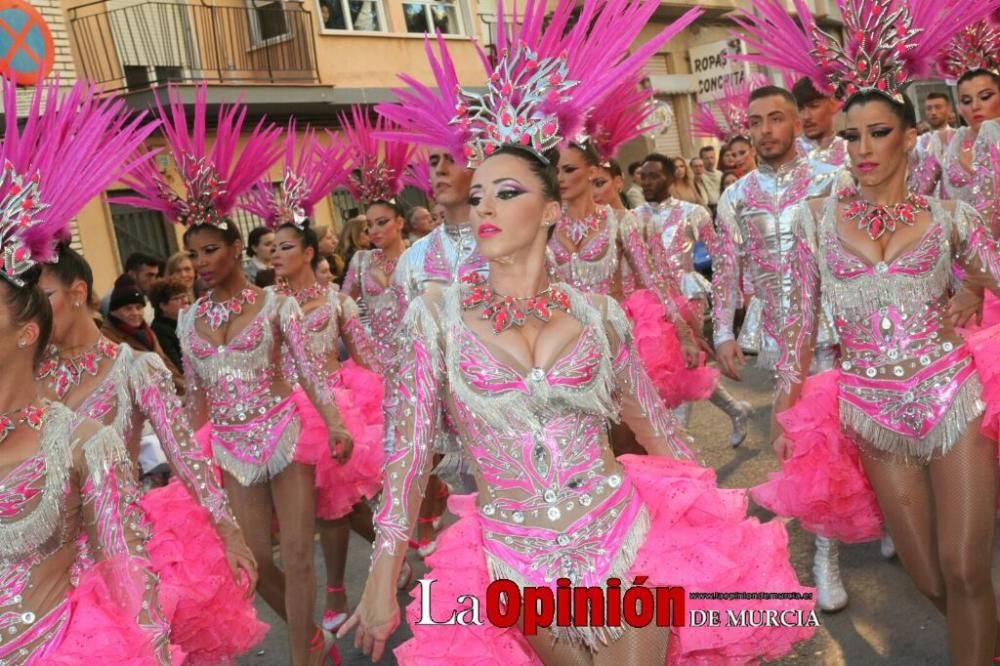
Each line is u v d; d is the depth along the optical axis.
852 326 3.46
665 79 20.97
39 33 11.16
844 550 5.00
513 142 2.58
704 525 2.65
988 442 3.19
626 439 4.92
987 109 5.90
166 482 6.20
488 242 2.49
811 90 5.29
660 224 7.77
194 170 4.43
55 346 3.45
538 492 2.51
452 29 18.03
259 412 4.34
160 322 7.91
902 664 3.79
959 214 3.36
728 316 5.20
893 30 3.32
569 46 2.71
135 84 13.25
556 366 2.49
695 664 2.70
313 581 4.26
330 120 15.69
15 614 2.40
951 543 3.15
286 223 6.04
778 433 3.80
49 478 2.43
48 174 2.55
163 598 3.42
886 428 3.36
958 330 3.66
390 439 3.44
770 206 5.32
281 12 15.09
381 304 7.26
